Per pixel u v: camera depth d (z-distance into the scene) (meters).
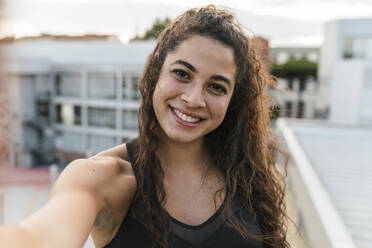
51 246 0.62
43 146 21.30
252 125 1.26
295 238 1.74
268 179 1.27
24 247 0.57
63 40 21.53
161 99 0.90
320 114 20.77
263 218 1.19
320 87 21.66
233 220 0.99
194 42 0.88
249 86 1.17
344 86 18.44
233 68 0.93
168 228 0.91
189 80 0.88
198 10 0.96
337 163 5.23
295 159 4.59
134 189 0.94
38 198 15.59
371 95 18.12
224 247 0.95
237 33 0.96
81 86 21.28
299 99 22.77
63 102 21.86
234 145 1.16
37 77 21.17
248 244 0.99
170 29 0.98
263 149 1.33
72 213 0.70
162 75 0.91
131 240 0.91
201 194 1.02
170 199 0.98
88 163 0.86
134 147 1.03
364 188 3.99
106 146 21.09
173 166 1.03
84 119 21.42
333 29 18.70
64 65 21.45
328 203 2.71
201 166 1.09
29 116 20.73
